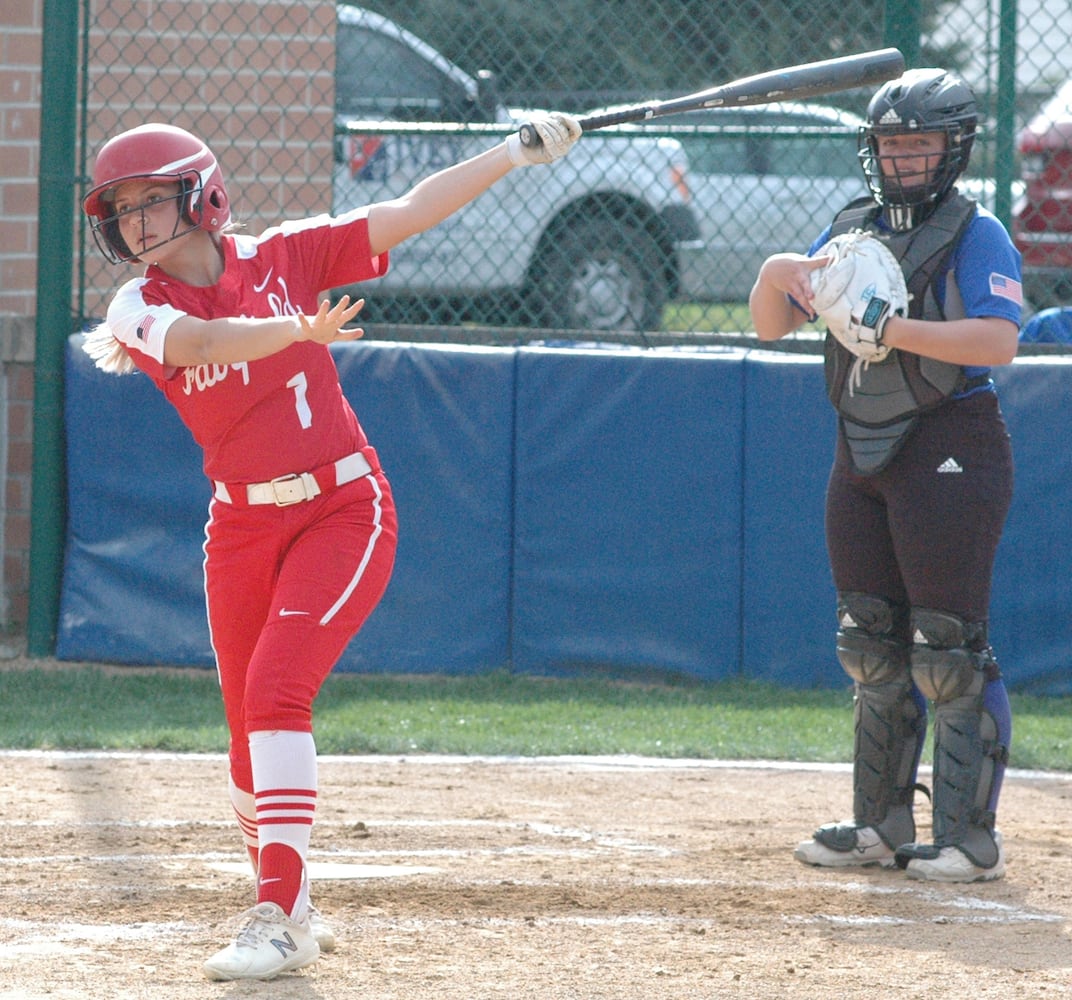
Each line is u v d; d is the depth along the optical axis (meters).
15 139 28.27
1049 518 24.98
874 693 15.90
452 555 26.09
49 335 26.41
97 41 29.66
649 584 25.83
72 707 23.52
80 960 12.12
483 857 16.00
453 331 28.48
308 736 11.99
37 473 26.55
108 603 26.28
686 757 21.42
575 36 34.44
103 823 17.19
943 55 29.47
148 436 26.23
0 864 15.31
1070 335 27.56
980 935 13.36
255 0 30.20
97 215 12.16
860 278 14.73
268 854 11.85
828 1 31.80
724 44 34.06
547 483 25.92
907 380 14.88
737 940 13.10
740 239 36.53
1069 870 15.82
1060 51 27.19
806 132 28.31
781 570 25.53
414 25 34.34
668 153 35.00
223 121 30.23
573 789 19.53
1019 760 21.28
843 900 14.50
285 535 12.21
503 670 26.12
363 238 12.48
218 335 11.21
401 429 26.03
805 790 19.72
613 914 13.87
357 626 12.34
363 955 12.47
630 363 25.73
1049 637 25.12
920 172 14.83
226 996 11.25
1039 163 32.25
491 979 11.84
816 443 25.33
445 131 29.23
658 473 25.72
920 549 15.05
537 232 34.41
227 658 12.70
